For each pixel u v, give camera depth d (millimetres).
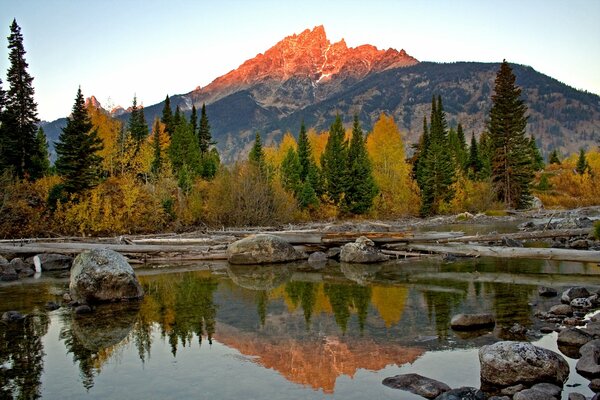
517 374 6801
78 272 13812
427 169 62500
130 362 8289
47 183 38094
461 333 9586
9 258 22312
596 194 79938
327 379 7309
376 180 65062
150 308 12820
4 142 39438
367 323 10656
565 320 10000
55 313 12375
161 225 40156
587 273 16828
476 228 39281
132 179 39969
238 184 45188
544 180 84188
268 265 22344
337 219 57938
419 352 8477
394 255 23922
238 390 6934
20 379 7516
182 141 61688
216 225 43344
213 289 15742
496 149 62281
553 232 24203
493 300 12617
